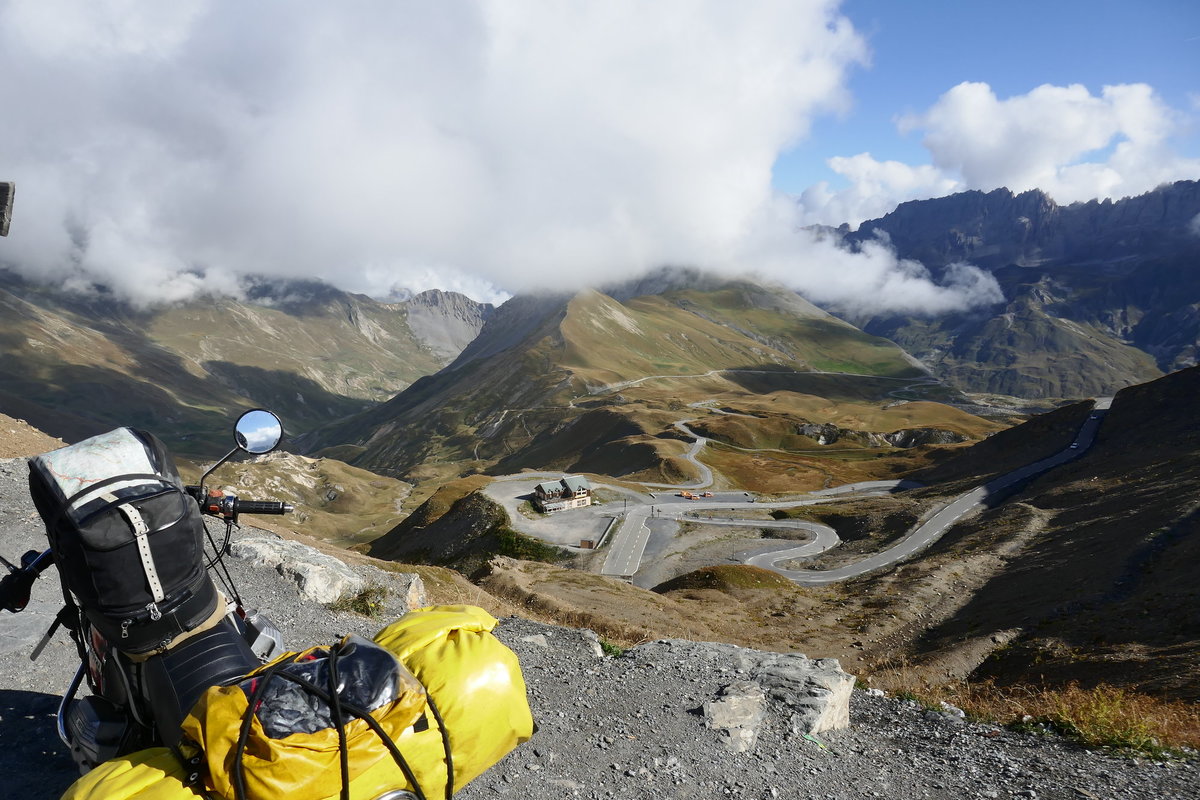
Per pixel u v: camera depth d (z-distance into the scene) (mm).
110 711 3559
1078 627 51938
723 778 6797
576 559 111125
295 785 2588
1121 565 67250
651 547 117375
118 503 3129
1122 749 10125
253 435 4066
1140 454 132250
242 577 13352
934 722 11211
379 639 3553
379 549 138375
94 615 3256
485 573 58500
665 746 7297
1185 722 14688
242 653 3506
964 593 77062
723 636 49594
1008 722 11797
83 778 2770
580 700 8492
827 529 131750
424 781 2891
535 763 6379
